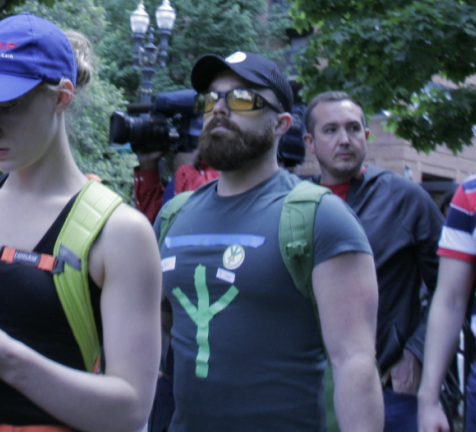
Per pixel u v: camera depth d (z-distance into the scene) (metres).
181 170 3.18
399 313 2.62
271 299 1.85
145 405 1.30
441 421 2.35
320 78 7.04
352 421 1.71
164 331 2.42
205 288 1.95
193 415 1.92
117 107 11.32
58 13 11.84
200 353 1.92
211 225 2.03
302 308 1.85
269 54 14.95
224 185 2.11
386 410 2.57
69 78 1.35
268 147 2.05
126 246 1.31
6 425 1.25
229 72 2.10
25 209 1.36
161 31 9.81
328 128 2.84
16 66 1.27
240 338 1.86
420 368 2.58
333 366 1.79
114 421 1.25
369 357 1.76
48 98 1.32
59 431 1.26
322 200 1.87
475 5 6.27
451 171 15.35
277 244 1.87
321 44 7.02
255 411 1.83
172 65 14.83
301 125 3.31
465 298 2.39
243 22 14.63
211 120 2.06
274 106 2.08
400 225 2.68
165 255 2.12
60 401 1.20
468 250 2.36
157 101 3.33
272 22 15.40
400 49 6.25
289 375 1.83
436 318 2.39
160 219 2.28
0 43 1.29
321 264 1.81
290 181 2.07
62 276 1.27
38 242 1.30
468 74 6.58
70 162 1.40
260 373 1.84
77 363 1.30
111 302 1.30
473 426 2.22
